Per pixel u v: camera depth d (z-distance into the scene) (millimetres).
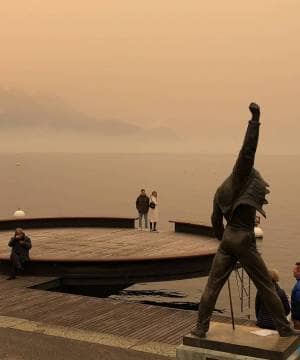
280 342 7910
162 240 23875
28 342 10523
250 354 7750
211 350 7980
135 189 90688
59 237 24828
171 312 12891
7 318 12250
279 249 32562
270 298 8242
